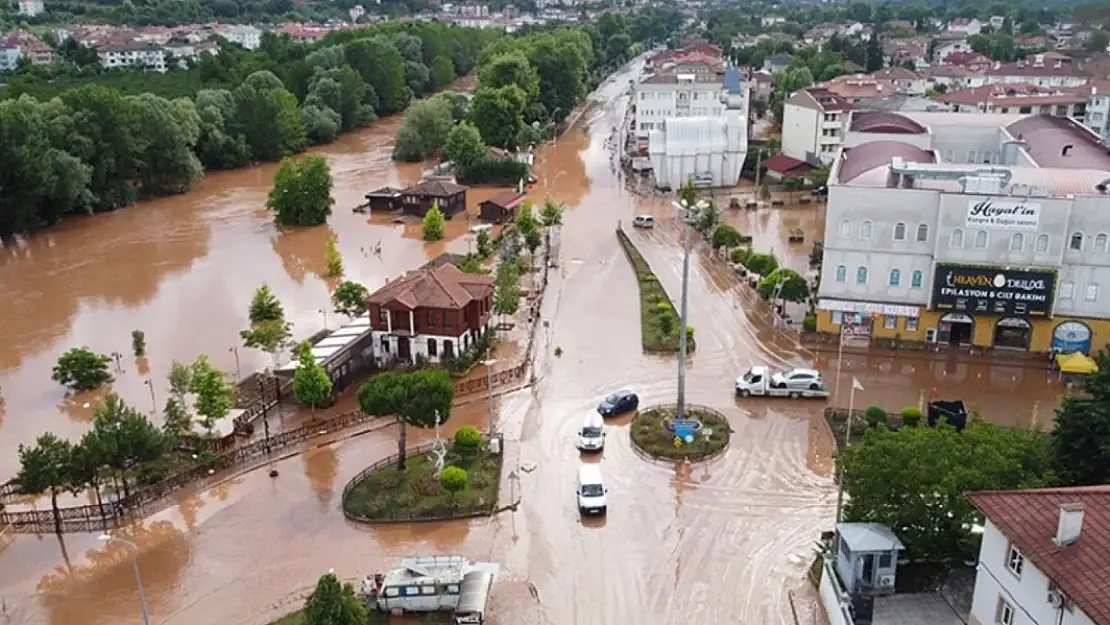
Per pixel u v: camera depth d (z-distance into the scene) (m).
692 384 75.12
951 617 42.75
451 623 46.47
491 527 55.31
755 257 97.88
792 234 119.06
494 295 88.62
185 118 161.12
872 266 80.81
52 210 138.62
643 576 50.19
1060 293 76.25
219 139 175.12
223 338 90.31
